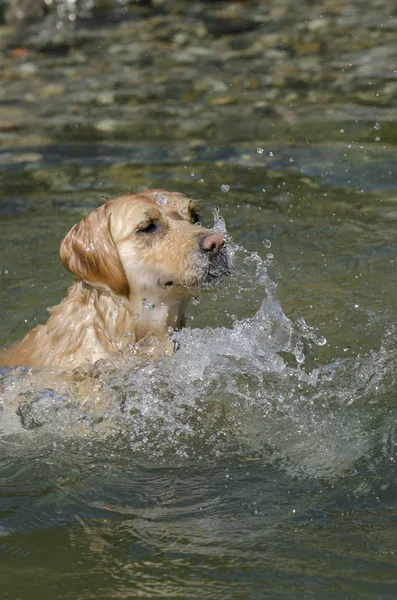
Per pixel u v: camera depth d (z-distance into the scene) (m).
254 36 22.77
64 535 6.53
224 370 9.03
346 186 13.46
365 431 7.85
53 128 16.73
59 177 14.30
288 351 9.39
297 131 15.84
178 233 8.83
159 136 16.02
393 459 7.32
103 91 18.95
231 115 16.92
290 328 9.77
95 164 14.76
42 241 12.19
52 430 8.30
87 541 6.43
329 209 12.73
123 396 8.61
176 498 7.01
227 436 8.03
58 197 13.52
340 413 8.22
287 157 14.69
